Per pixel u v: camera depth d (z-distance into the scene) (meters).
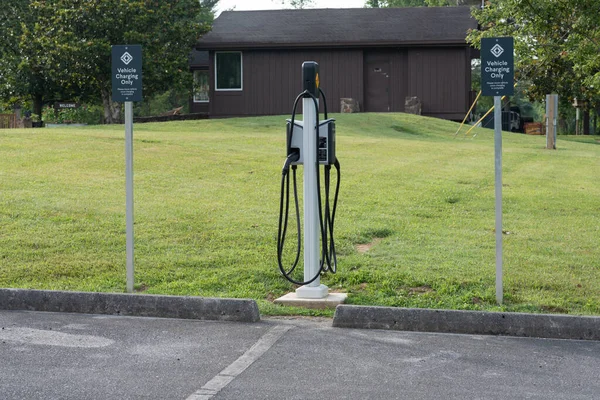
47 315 7.35
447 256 9.41
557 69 28.52
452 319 6.81
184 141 18.94
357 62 34.84
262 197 12.93
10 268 8.89
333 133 7.80
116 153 16.25
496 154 7.65
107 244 9.88
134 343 6.32
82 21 32.22
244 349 6.15
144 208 11.73
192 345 6.27
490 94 7.55
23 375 5.45
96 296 7.46
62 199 12.06
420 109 34.25
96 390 5.13
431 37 34.28
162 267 9.02
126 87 8.01
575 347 6.30
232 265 9.09
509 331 6.71
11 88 35.69
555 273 8.68
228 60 35.66
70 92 36.66
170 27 34.28
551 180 16.00
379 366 5.70
